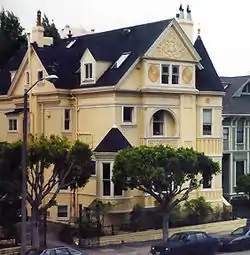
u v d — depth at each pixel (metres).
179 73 49.75
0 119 56.16
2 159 36.78
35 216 38.19
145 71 47.78
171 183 40.81
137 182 39.97
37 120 51.03
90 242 41.50
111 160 45.41
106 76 48.03
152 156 39.88
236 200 56.72
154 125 49.16
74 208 48.06
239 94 60.81
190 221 47.50
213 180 52.31
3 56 72.31
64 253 34.00
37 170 38.16
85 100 49.00
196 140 51.25
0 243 39.59
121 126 47.06
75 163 38.38
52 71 50.00
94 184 46.47
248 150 59.78
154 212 46.03
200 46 53.84
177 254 38.00
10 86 54.31
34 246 37.78
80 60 50.72
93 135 48.31
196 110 51.34
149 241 43.97
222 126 57.47
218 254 40.03
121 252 39.88
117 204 45.53
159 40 48.19
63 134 49.62
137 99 48.00
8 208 39.50
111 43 51.91
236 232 42.91
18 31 73.75
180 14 54.97
